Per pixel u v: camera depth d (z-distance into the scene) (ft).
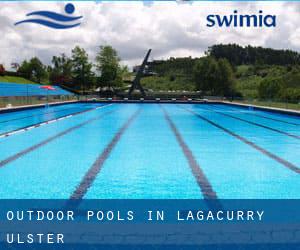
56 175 16.42
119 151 22.81
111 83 130.21
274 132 33.40
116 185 14.67
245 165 18.75
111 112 60.85
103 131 33.42
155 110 67.26
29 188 14.16
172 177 16.08
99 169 17.67
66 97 99.55
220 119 47.67
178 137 29.50
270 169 17.84
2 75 159.22
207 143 26.32
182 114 56.95
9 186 14.46
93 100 98.89
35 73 179.22
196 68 132.67
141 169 17.67
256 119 48.16
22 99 82.84
